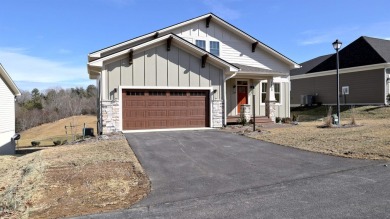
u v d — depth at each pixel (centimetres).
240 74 1767
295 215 458
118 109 1423
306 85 2986
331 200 515
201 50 1527
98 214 491
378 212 457
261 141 1147
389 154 816
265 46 2006
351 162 779
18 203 550
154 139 1212
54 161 877
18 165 987
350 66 2492
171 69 1514
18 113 4416
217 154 945
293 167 763
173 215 478
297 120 1998
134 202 544
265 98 1983
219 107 1603
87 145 1142
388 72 2284
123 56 1430
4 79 2186
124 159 876
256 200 532
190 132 1405
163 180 680
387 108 2128
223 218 458
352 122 1502
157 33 1770
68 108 5212
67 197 578
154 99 1494
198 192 591
